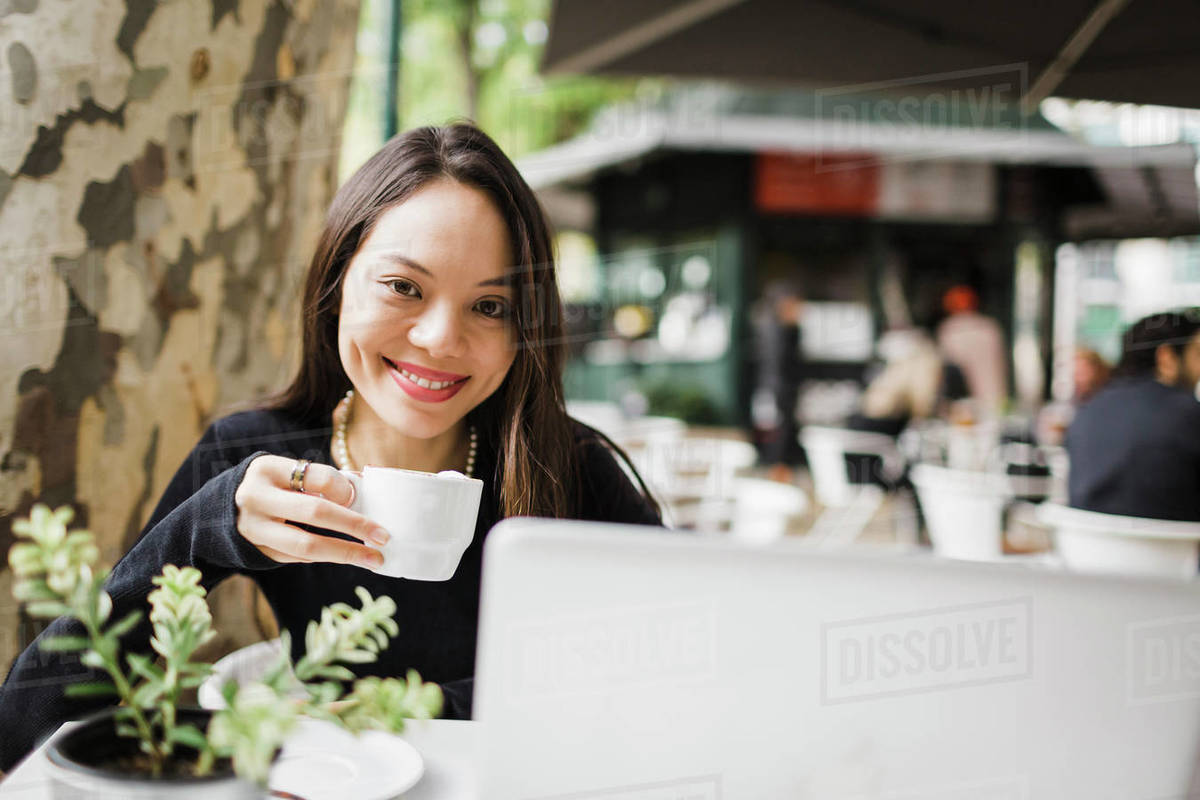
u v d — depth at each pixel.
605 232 9.20
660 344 9.67
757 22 3.20
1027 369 8.98
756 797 0.64
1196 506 2.39
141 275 1.46
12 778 0.74
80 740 0.60
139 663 0.60
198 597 0.67
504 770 0.63
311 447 1.30
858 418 6.22
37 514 0.60
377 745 0.85
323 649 0.62
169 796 0.55
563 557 0.62
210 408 1.62
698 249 9.44
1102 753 0.65
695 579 0.63
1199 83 2.92
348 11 1.89
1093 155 6.55
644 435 5.26
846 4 3.08
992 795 0.65
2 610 1.30
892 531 5.19
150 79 1.44
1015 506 3.94
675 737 0.63
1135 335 2.53
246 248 1.66
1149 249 6.53
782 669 0.63
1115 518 2.34
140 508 1.50
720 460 4.23
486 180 1.14
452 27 9.64
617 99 9.89
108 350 1.43
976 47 3.10
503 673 0.63
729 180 9.28
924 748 0.64
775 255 9.46
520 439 1.25
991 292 9.21
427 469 1.31
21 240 1.31
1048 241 8.60
